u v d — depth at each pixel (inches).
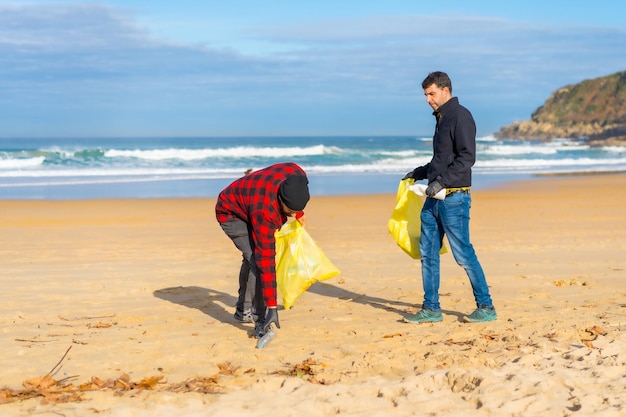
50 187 908.6
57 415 141.7
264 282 197.8
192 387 159.6
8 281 300.2
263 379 164.6
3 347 195.5
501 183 982.4
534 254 375.2
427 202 221.6
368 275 316.5
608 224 518.0
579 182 1000.9
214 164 1443.2
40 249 400.5
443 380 165.6
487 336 205.6
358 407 148.5
